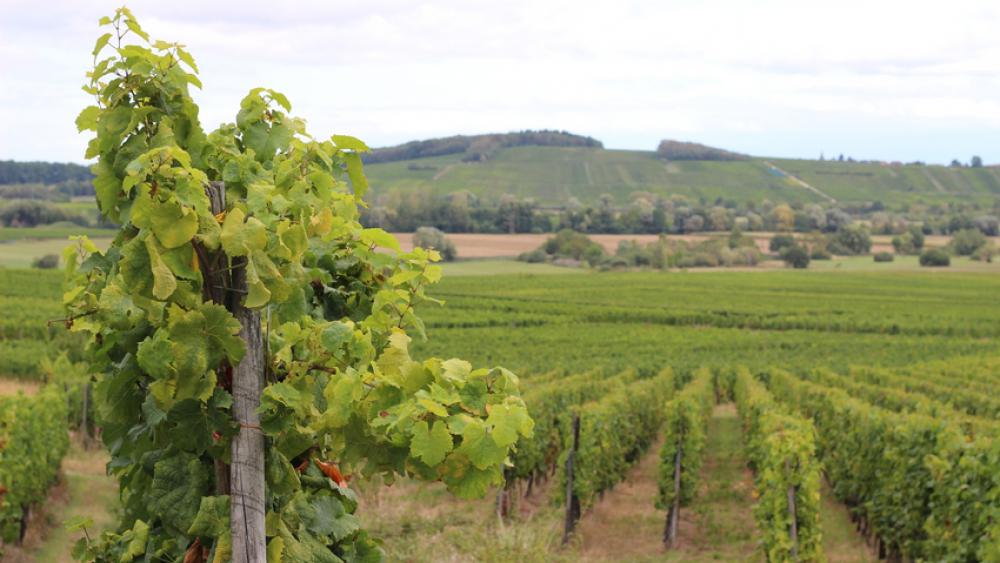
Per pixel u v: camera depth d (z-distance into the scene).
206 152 2.46
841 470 14.69
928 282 89.56
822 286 83.75
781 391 27.64
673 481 12.66
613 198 183.50
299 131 2.66
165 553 2.46
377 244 2.94
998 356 42.03
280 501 2.41
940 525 9.24
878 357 44.03
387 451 2.26
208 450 2.25
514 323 55.22
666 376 27.52
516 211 127.75
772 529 10.66
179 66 2.36
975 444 8.51
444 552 8.87
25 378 25.00
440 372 2.22
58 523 11.40
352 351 2.40
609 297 71.06
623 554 11.86
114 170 2.30
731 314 62.22
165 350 2.09
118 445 2.48
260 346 2.27
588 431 12.76
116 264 2.33
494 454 2.06
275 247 2.17
